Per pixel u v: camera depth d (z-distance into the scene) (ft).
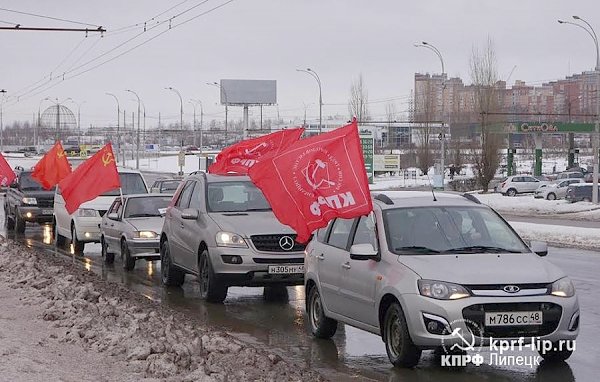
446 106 427.33
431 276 30.04
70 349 32.63
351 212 33.09
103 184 69.51
